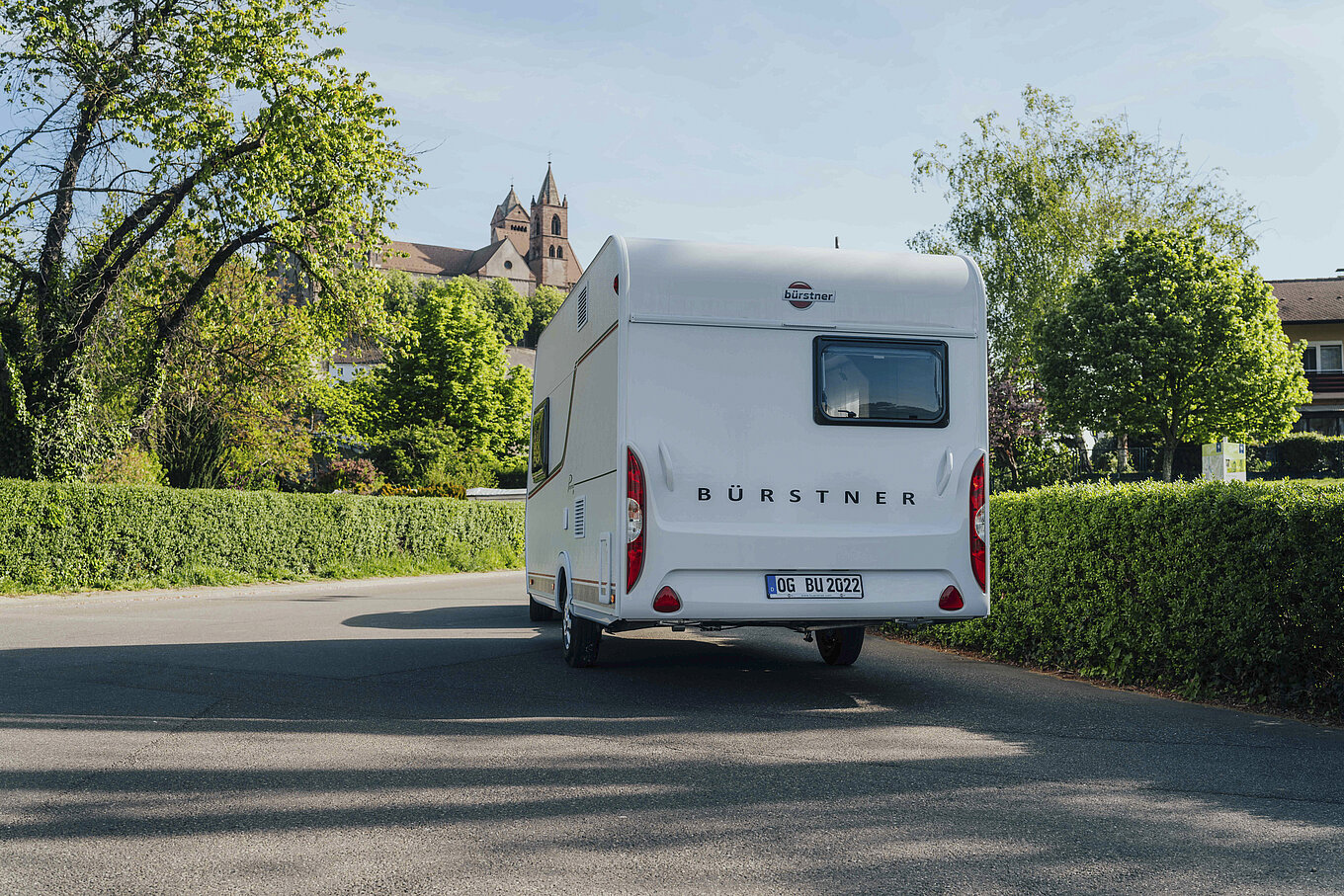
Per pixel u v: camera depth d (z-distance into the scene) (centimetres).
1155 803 453
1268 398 3425
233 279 2461
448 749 557
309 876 357
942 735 600
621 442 683
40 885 347
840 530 703
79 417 1997
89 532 1670
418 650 976
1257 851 388
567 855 381
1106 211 4228
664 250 702
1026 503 913
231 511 1914
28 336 1944
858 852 387
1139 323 3491
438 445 4803
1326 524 631
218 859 374
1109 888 350
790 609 691
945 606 716
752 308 704
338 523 2184
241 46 2072
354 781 486
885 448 716
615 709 682
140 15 2016
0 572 1557
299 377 2670
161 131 2027
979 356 734
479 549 2670
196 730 600
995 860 377
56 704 675
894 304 724
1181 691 736
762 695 740
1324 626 633
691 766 521
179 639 1042
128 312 2091
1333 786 482
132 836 401
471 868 366
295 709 669
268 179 2080
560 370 964
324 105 2145
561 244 17288
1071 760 536
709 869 366
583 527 813
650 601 676
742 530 688
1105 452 4209
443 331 6122
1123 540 788
